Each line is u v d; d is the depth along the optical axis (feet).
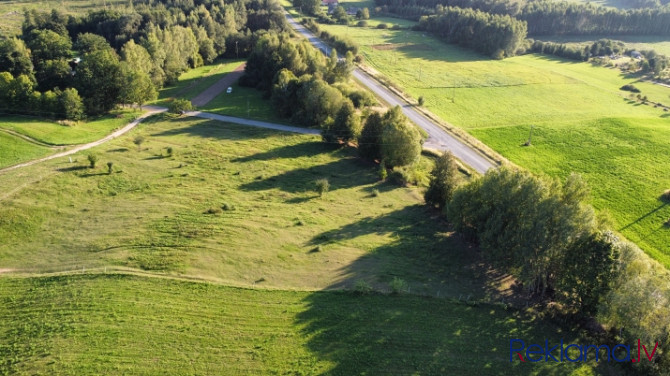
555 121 382.01
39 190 201.87
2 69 337.31
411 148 266.16
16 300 145.07
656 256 216.13
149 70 387.75
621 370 135.23
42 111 297.74
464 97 433.48
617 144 337.52
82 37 448.24
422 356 135.44
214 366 127.75
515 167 291.99
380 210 227.81
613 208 256.11
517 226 167.94
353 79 455.63
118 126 308.40
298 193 237.04
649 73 533.55
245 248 181.16
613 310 139.03
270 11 610.24
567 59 595.88
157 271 162.81
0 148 235.61
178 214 201.05
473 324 149.69
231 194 226.79
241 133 314.55
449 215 200.64
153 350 130.82
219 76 465.06
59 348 128.98
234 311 147.64
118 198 211.00
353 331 142.82
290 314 148.15
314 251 184.44
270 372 127.34
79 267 162.09
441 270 179.42
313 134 321.52
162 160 257.14
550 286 170.30
